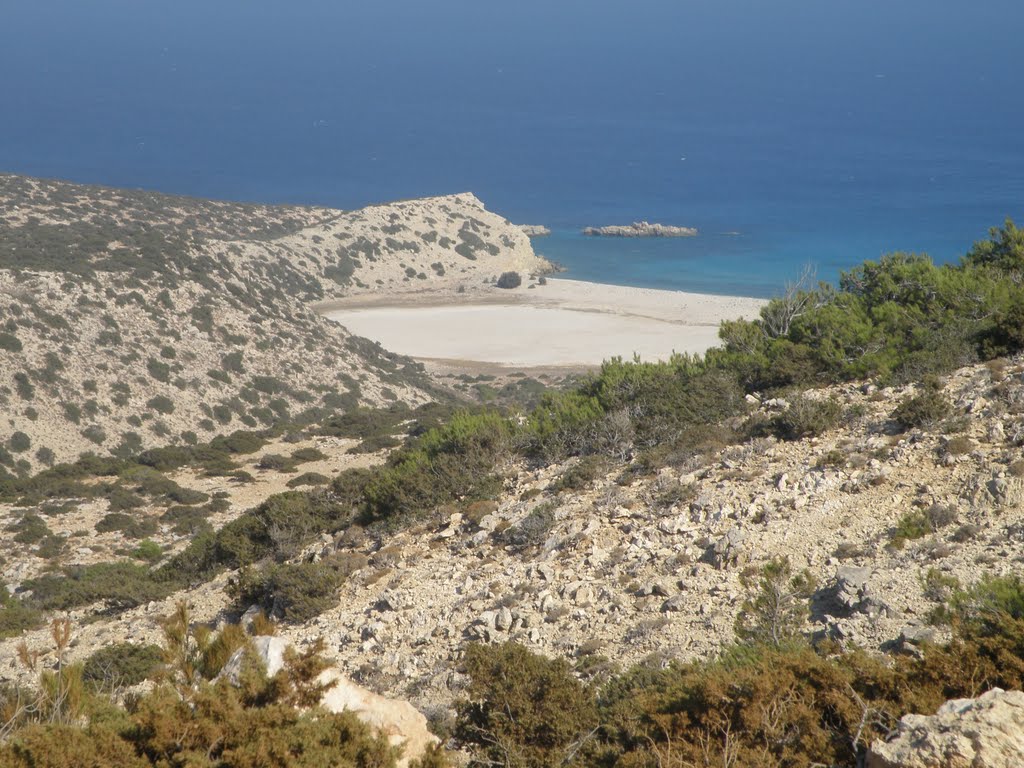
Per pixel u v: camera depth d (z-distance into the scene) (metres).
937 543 13.68
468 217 171.25
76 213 135.88
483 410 28.38
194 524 32.38
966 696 7.95
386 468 25.34
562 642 14.34
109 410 64.25
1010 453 15.45
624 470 20.69
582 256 174.50
